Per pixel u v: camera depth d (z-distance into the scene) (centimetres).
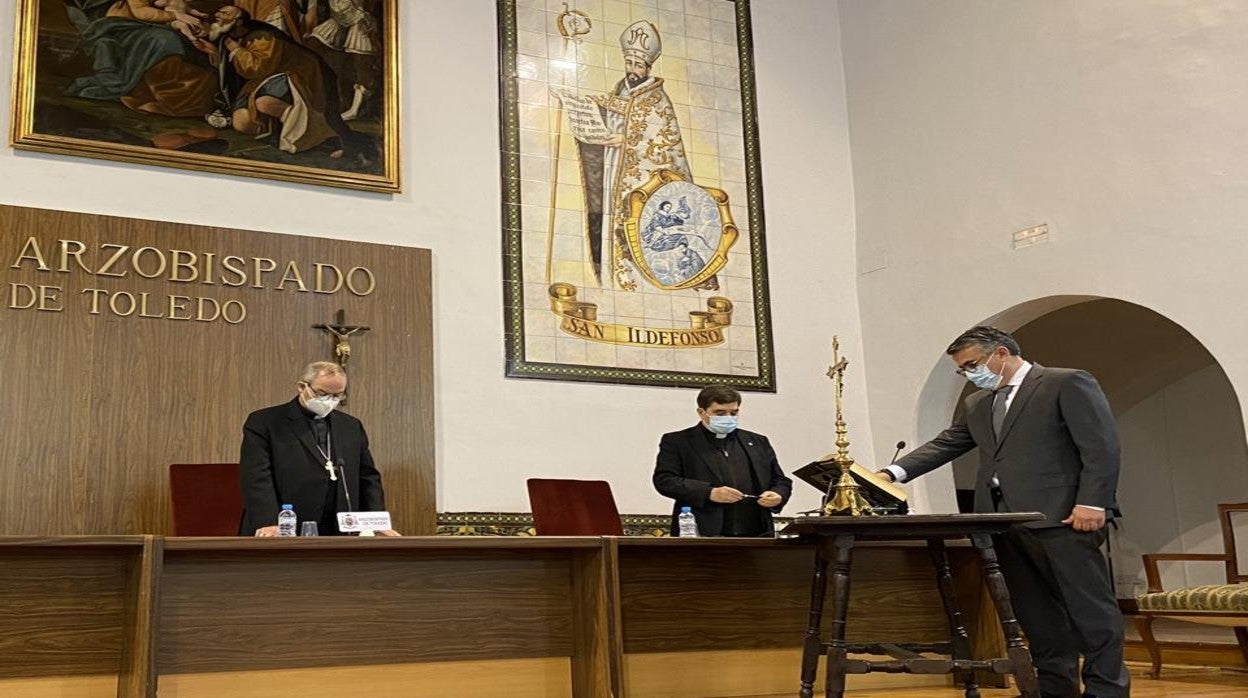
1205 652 771
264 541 414
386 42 749
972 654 562
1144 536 1018
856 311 864
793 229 856
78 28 671
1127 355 1012
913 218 834
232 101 700
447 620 471
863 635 556
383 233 728
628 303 790
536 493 651
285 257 694
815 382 837
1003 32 783
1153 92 692
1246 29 653
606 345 777
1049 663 491
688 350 801
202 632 431
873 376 848
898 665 439
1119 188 704
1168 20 689
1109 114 714
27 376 620
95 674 418
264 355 677
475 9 788
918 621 570
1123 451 1039
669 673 516
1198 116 669
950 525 443
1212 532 968
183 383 654
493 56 786
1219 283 649
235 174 693
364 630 457
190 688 425
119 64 677
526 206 773
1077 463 482
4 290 623
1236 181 648
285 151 708
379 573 464
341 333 693
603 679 465
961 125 805
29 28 657
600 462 757
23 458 611
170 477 593
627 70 828
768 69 877
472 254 751
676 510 605
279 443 512
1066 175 734
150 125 677
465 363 733
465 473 718
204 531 584
